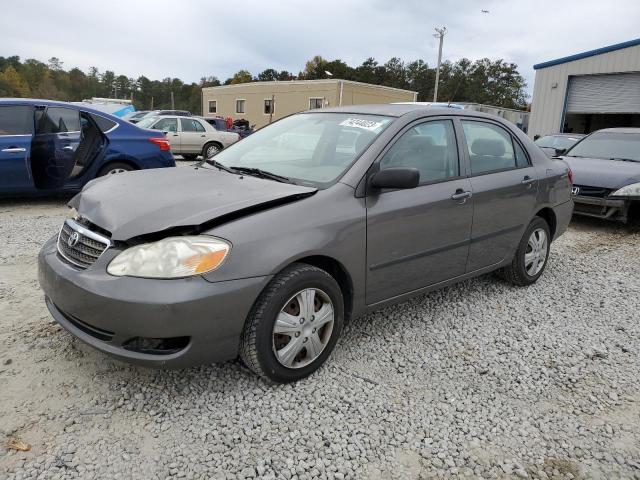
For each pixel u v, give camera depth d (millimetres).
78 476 2184
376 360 3264
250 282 2576
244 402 2742
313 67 79562
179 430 2508
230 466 2293
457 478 2309
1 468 2195
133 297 2412
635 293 4711
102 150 7633
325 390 2893
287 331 2801
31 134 7062
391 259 3291
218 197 2842
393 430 2600
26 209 7422
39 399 2674
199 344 2520
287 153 3672
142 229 2561
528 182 4367
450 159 3768
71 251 2811
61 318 2830
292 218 2791
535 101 22375
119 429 2490
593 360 3416
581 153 8477
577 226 7730
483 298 4414
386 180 3035
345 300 3201
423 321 3891
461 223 3742
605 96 20297
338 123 3709
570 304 4371
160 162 8219
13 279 4348
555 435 2625
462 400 2885
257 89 38844
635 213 7258
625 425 2729
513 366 3279
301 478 2246
